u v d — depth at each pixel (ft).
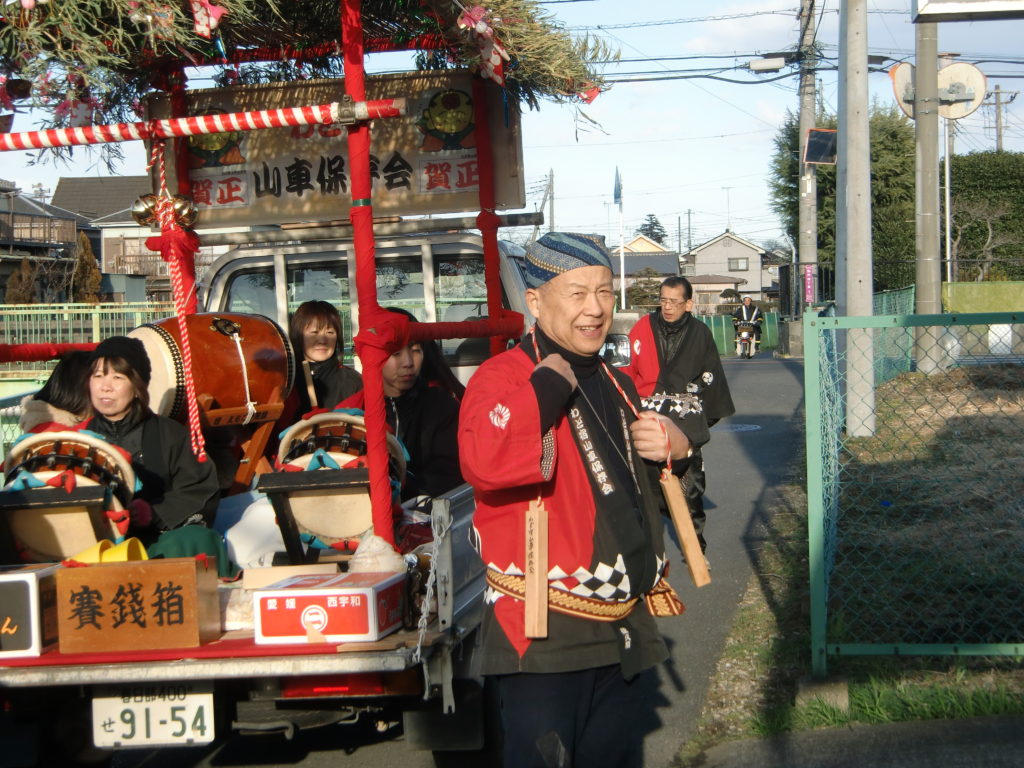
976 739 14.20
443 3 14.05
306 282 22.94
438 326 14.47
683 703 16.15
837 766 13.75
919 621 17.80
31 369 41.88
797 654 17.30
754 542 25.54
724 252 307.58
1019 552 20.85
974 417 29.96
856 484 25.98
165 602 10.62
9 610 10.69
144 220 15.98
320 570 11.57
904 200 130.21
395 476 13.46
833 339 17.88
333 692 11.23
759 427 46.01
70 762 12.46
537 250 9.93
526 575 9.04
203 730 10.94
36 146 12.55
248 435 16.61
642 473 9.91
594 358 9.97
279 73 19.15
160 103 17.94
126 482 12.55
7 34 11.55
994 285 86.17
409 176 18.74
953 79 51.24
